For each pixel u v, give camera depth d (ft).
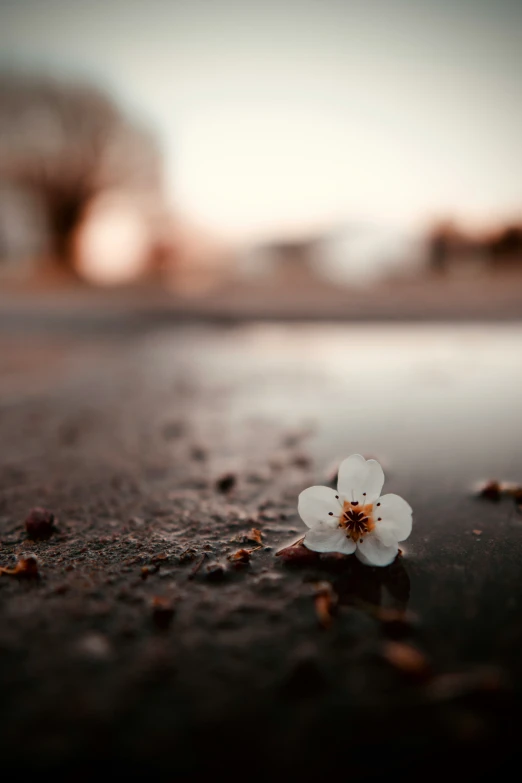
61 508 0.60
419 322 2.72
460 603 0.42
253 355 1.92
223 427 0.94
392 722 0.34
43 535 0.53
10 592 0.44
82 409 1.12
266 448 0.80
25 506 0.61
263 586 0.44
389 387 1.26
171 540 0.52
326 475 0.68
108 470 0.72
